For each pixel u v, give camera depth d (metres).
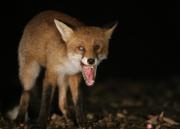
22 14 28.11
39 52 13.12
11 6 28.02
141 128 13.23
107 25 13.00
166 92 22.72
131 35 32.03
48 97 12.83
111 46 30.62
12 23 27.75
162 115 14.30
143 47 31.78
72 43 12.40
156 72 28.59
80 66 12.47
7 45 27.09
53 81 12.82
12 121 13.54
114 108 17.17
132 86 24.44
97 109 16.92
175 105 18.23
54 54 12.60
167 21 33.69
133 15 32.38
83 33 12.41
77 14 30.14
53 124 13.40
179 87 24.09
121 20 31.95
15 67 25.19
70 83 13.41
